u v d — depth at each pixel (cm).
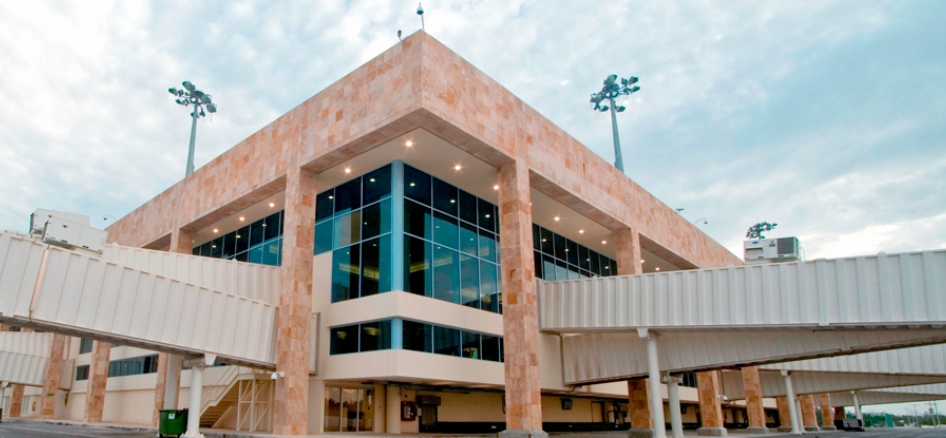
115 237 4556
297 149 2806
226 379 3019
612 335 2966
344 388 2784
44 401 4647
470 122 2467
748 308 2253
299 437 2294
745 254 3281
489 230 3225
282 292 2631
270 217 3388
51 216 2280
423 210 2816
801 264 2170
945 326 1922
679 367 2680
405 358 2480
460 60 2514
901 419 13875
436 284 2766
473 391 3272
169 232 3731
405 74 2355
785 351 2366
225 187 3247
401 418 2869
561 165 3041
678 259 4406
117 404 4069
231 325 2400
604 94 5900
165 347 2186
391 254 2625
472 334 2878
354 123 2530
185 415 2336
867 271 2030
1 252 1786
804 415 5894
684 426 5569
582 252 4084
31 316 1816
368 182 2870
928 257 1927
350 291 2769
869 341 2166
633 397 3284
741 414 7275
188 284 2270
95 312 1978
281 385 2480
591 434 3584
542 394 3609
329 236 2992
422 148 2611
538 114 2959
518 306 2498
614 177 3581
